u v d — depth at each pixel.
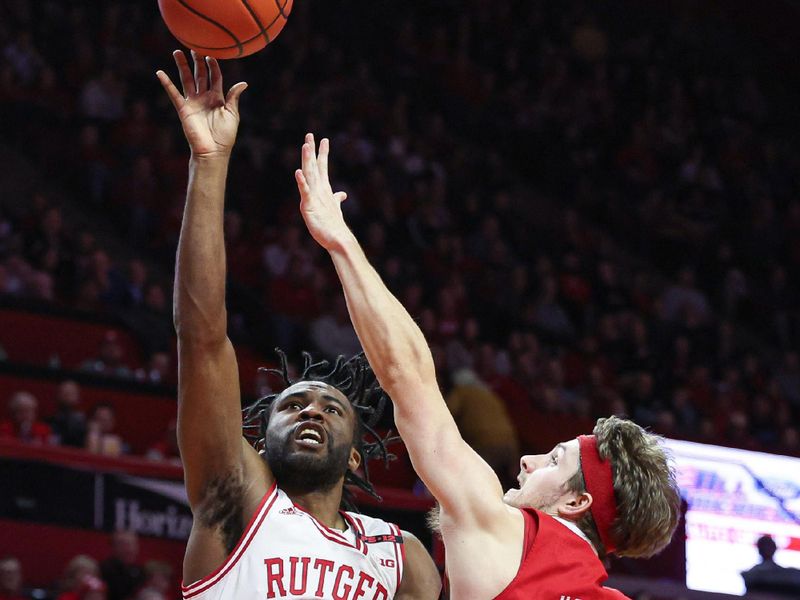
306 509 4.18
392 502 10.99
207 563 4.00
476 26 24.77
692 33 27.28
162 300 14.74
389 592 4.17
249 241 16.80
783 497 14.47
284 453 4.18
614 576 12.55
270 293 15.84
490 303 17.80
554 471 3.85
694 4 27.48
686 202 22.72
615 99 24.80
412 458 3.63
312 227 3.83
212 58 4.19
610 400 15.92
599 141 23.78
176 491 10.63
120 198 16.89
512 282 18.38
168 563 10.41
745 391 18.28
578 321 18.75
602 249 21.59
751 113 26.03
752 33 27.77
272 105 19.86
